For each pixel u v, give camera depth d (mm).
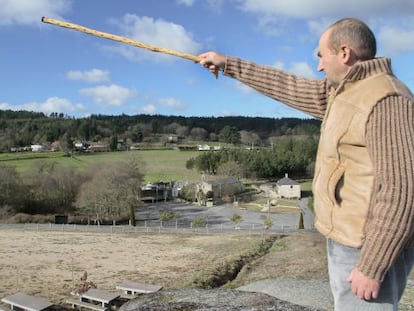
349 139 2254
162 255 38156
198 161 110188
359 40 2277
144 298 6988
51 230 52906
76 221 63562
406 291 8852
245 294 6699
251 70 2998
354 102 2252
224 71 3035
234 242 43312
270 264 28953
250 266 28625
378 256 2047
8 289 28016
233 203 81312
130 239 46844
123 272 32312
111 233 51000
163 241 45562
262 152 110062
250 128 174750
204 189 85562
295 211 72750
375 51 2346
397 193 1982
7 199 65625
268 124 176750
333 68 2373
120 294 26188
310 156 108812
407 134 2039
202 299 6559
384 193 2023
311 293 9273
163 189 91062
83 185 70062
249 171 104125
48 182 69500
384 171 2033
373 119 2135
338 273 2373
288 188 87938
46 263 35406
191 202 85125
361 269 2125
